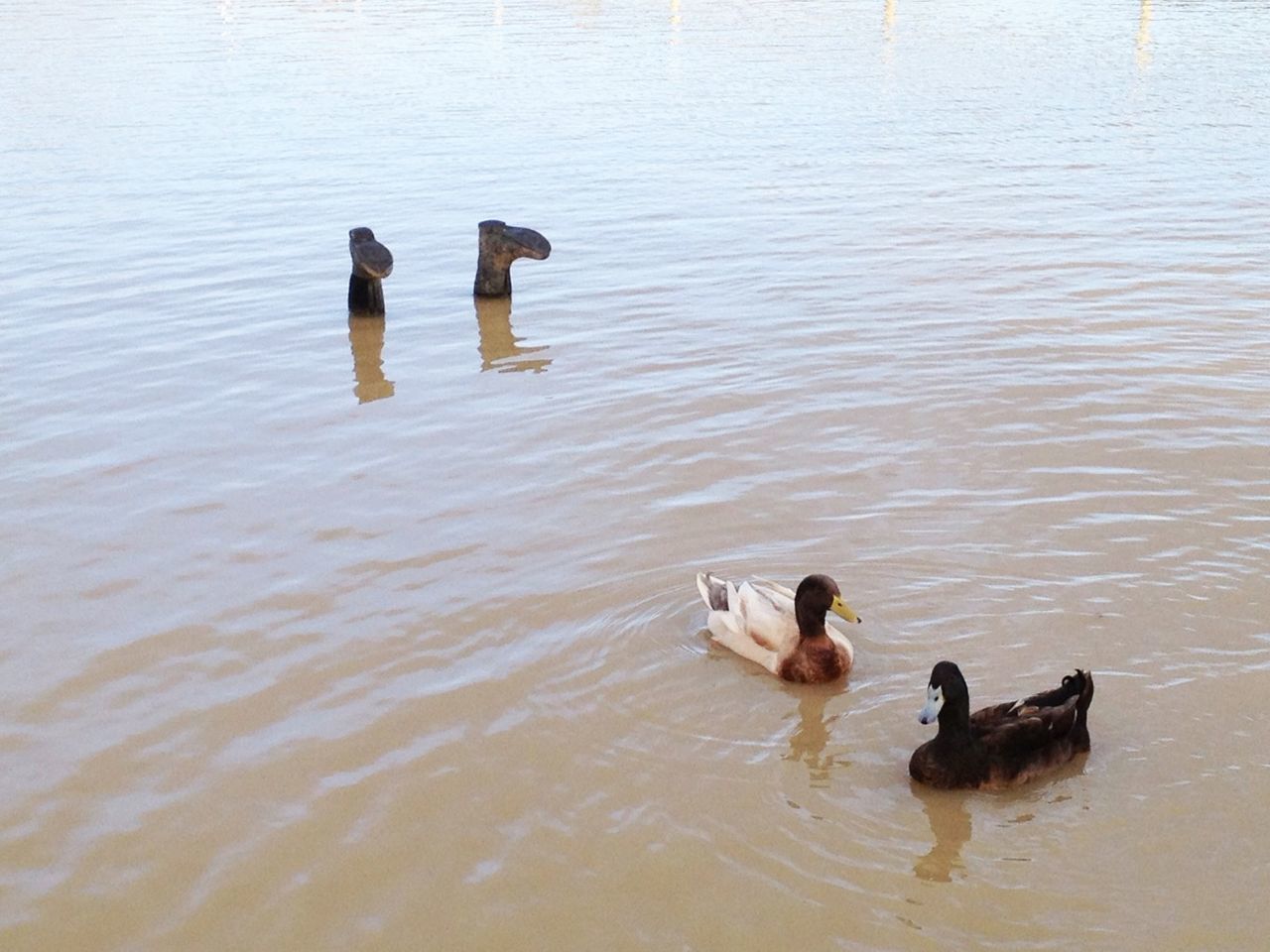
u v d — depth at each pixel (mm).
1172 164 23734
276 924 7094
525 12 46031
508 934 6977
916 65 35000
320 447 13023
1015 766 7883
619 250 19328
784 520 11164
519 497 11781
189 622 9938
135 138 26891
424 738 8555
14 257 19547
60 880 7441
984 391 13734
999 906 7035
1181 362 14391
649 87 32031
